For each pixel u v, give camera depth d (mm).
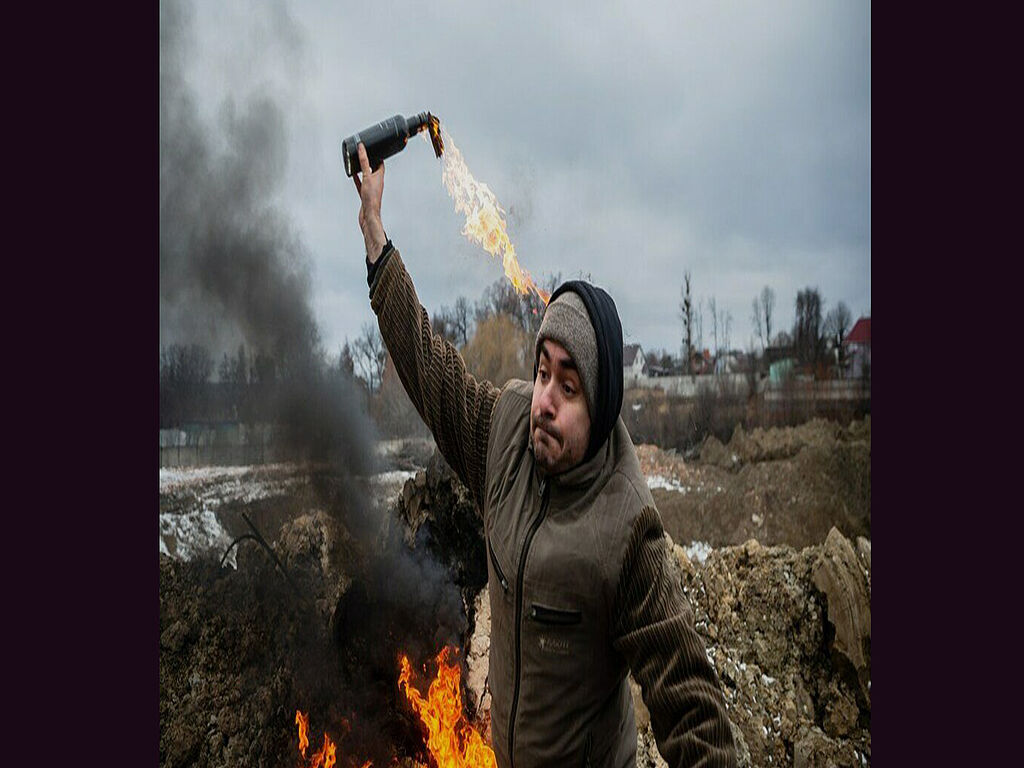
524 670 1755
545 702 1732
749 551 3027
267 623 2807
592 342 1703
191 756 2719
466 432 1968
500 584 1800
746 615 3006
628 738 1838
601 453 1746
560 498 1749
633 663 1688
